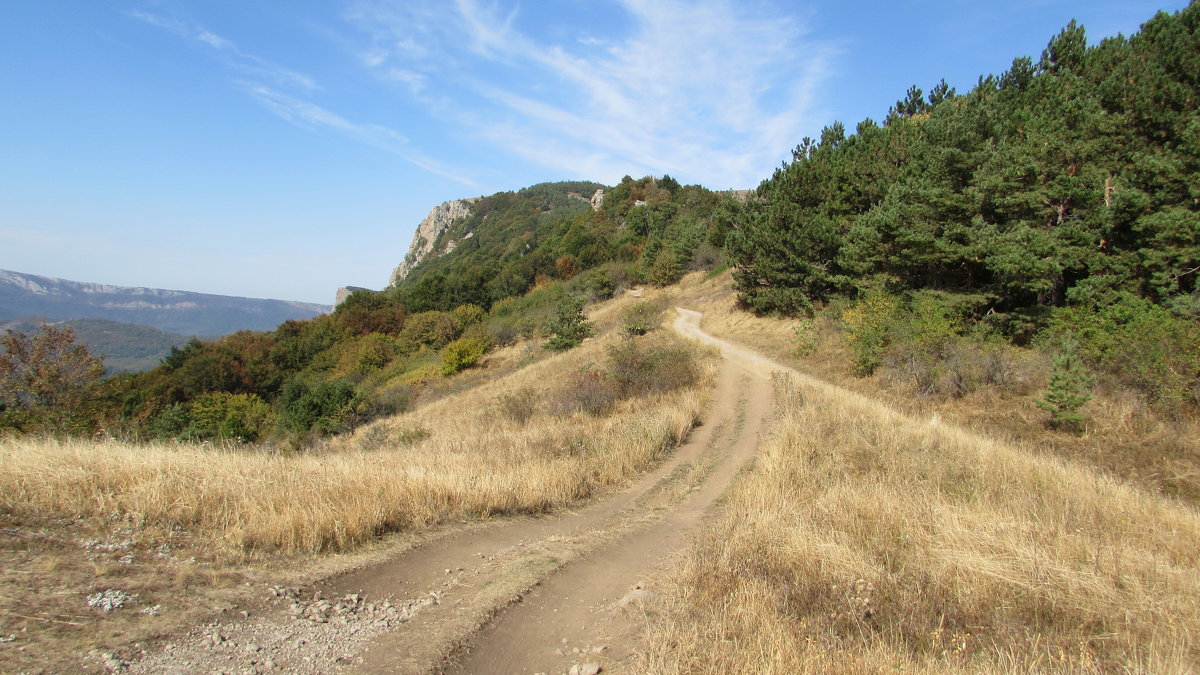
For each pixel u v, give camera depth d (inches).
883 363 788.0
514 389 1070.4
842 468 384.8
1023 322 784.3
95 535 189.8
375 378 1994.3
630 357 934.4
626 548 267.4
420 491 288.2
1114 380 545.0
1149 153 690.8
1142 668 146.1
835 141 1547.7
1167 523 290.4
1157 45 764.6
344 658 144.3
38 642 127.8
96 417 692.1
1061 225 734.5
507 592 198.1
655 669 143.9
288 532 213.9
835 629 171.8
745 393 812.6
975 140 842.8
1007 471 366.3
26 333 678.5
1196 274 649.6
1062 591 191.9
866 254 979.3
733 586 204.5
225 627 151.6
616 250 3164.4
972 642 163.6
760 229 1321.4
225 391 1929.1
